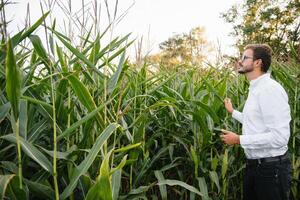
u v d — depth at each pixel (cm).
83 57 166
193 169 281
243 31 1923
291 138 311
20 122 149
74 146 170
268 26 1930
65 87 171
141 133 205
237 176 317
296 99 315
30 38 159
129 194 191
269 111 225
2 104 158
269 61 244
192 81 319
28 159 179
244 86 324
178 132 294
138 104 258
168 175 298
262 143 228
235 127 311
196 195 287
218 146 318
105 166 138
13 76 120
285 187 235
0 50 151
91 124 171
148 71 314
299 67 344
